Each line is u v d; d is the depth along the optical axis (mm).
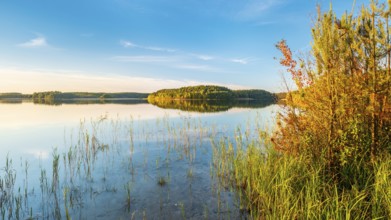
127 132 17688
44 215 6457
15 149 12875
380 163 6523
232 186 8234
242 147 12500
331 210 5461
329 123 6992
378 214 5340
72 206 6906
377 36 6895
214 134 16609
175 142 13844
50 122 23125
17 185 8289
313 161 7621
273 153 9422
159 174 9344
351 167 6922
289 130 8430
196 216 6398
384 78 6723
